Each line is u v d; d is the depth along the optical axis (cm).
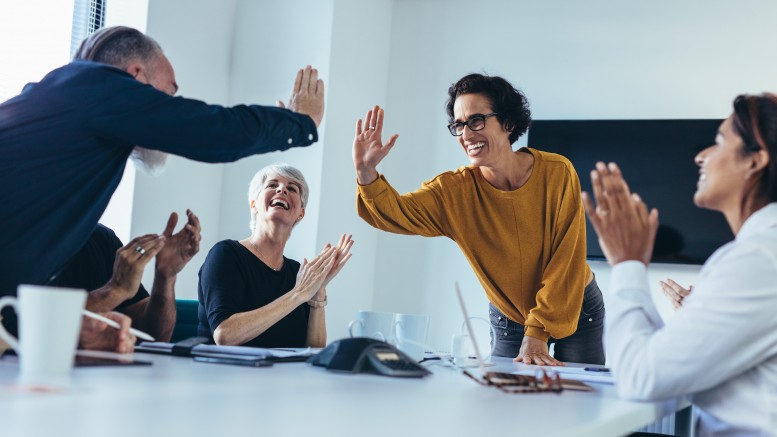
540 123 452
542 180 235
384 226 235
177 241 183
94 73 142
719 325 105
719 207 125
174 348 143
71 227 148
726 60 425
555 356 275
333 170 449
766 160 117
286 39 454
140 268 158
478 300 463
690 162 420
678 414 167
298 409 85
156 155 188
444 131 484
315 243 435
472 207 240
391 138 226
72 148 141
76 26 388
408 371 130
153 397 87
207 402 85
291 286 245
